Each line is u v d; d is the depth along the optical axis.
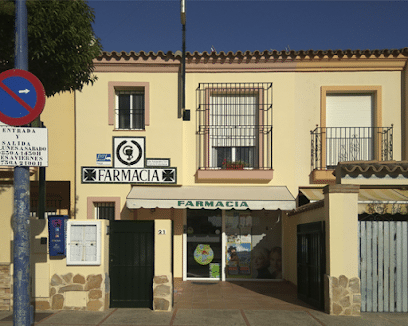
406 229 7.93
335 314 7.52
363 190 9.91
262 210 12.13
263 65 11.95
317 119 11.86
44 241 7.71
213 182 11.79
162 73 11.84
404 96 11.76
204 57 11.90
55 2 6.61
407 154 11.49
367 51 11.62
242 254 11.99
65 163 11.71
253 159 12.00
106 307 7.76
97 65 11.71
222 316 7.35
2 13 6.14
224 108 12.10
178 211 11.96
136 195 10.60
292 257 11.08
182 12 10.20
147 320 6.98
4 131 4.83
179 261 11.86
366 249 7.91
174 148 11.64
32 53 6.68
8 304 7.75
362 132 11.86
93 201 11.45
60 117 11.84
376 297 7.82
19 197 4.82
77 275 7.69
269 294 9.80
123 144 11.58
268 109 11.90
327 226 7.84
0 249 8.26
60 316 7.18
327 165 11.80
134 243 8.05
